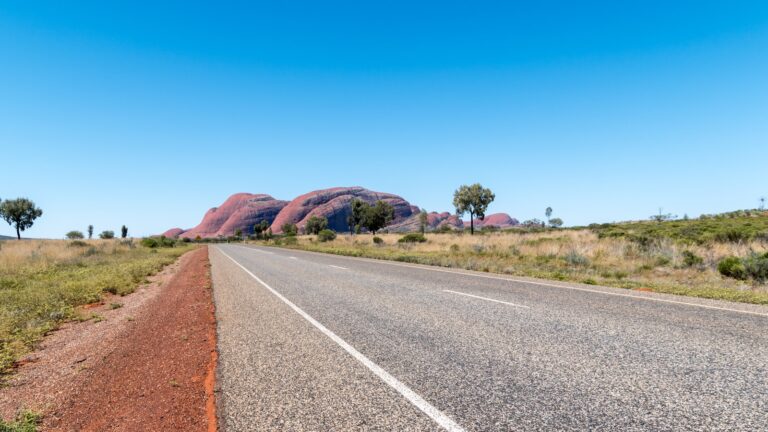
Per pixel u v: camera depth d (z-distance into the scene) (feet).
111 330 22.49
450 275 42.11
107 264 64.54
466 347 15.88
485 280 37.27
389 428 9.59
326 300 28.19
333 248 113.39
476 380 12.43
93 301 32.96
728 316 20.38
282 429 9.75
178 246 188.55
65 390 13.64
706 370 12.75
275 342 17.65
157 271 60.18
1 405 12.74
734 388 11.30
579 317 20.70
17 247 93.40
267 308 26.03
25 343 20.20
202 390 12.67
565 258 55.57
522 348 15.51
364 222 264.11
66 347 19.56
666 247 56.70
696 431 9.06
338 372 13.56
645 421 9.57
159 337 19.89
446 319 20.93
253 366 14.53
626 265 47.62
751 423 9.33
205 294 33.94
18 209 211.20
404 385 12.22
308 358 15.19
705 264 43.80
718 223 129.80
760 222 122.72
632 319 20.10
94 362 16.61
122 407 11.85
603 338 16.65
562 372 12.89
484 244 88.33
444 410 10.46
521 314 21.70
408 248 99.91
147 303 31.14
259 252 112.27
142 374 14.61
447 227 296.51
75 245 117.91
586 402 10.68
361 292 31.35
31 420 11.17
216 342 18.13
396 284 35.50
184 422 10.53
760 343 15.46
